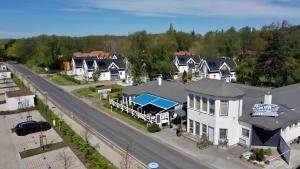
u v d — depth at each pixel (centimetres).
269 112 3850
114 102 6000
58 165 3278
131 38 11356
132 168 3212
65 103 6475
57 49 14412
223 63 10138
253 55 12850
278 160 3391
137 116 5209
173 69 9500
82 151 3634
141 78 8494
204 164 3334
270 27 15250
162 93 5375
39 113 5594
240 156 3484
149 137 4253
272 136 3678
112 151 3712
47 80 10094
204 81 4253
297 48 10512
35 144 3953
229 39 15900
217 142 3891
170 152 3688
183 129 4519
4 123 4950
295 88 5369
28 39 18000
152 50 9319
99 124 4897
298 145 3878
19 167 3253
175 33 17625
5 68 12319
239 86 5716
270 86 8519
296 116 4028
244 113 4000
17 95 5944
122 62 10706
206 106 3984
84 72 11038
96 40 19550
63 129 4338
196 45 17050
